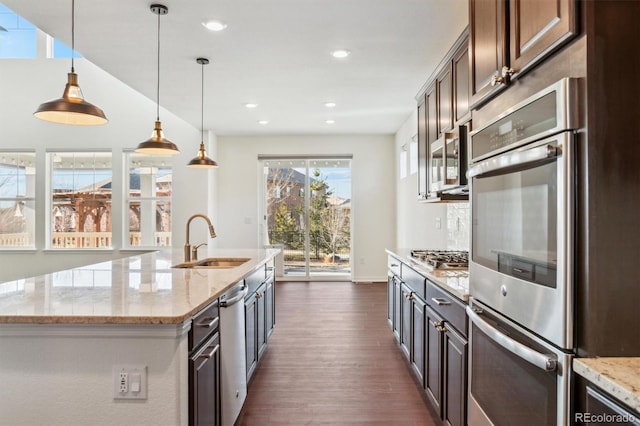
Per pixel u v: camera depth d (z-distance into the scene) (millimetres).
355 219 6832
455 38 2924
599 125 945
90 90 6348
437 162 2834
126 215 6398
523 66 1220
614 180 946
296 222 6926
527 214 1170
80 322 1351
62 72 6344
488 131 1441
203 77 3762
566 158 971
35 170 6391
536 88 1172
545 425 1064
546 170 1059
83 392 1390
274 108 4977
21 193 6426
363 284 6547
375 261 6824
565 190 975
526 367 1173
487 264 1473
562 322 989
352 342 3654
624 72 948
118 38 2881
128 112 6328
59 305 1515
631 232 949
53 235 6434
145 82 3902
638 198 949
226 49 3098
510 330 1278
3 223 6422
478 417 1559
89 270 2508
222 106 4859
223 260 3309
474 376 1615
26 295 1708
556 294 1010
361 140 6801
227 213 6789
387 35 2873
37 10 2451
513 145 1228
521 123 1187
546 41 1082
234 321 2129
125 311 1419
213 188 6574
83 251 6359
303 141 6789
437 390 2150
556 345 1017
